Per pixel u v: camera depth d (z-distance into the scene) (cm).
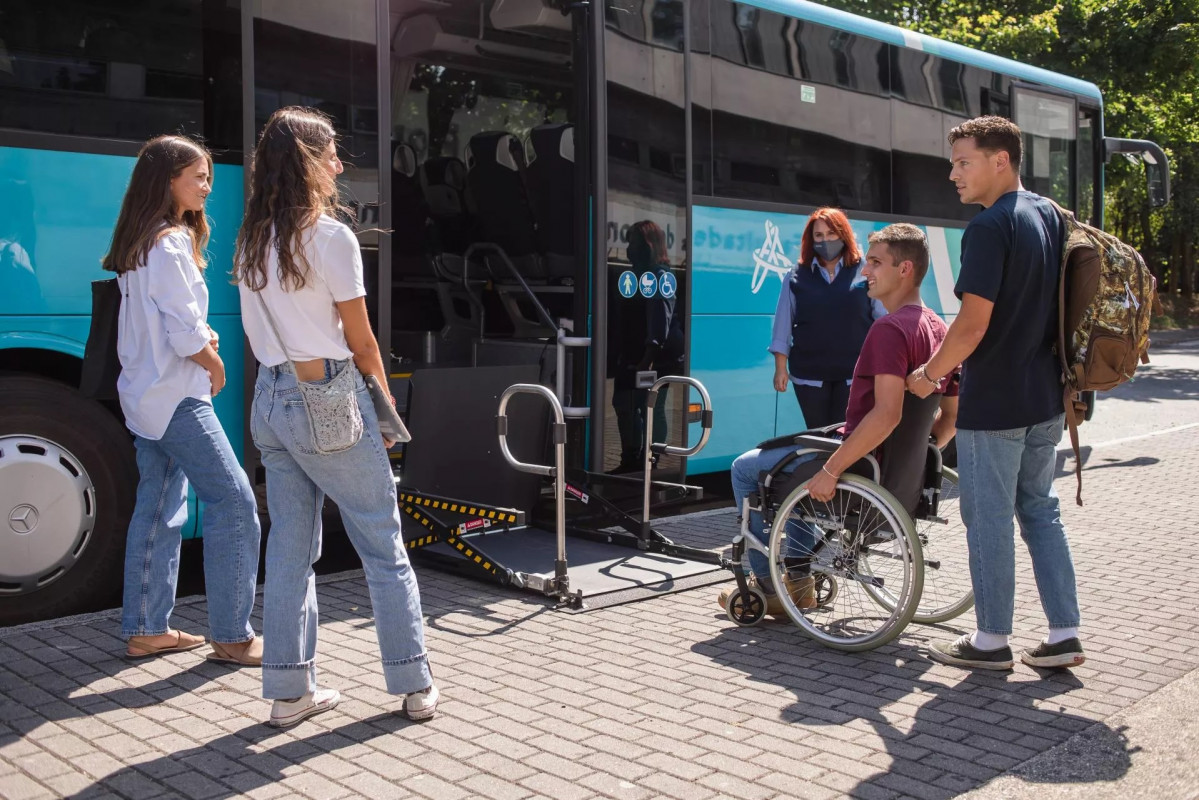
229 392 575
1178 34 2169
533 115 841
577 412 711
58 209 524
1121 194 3378
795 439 529
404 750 388
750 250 834
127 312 453
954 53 1028
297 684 406
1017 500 494
